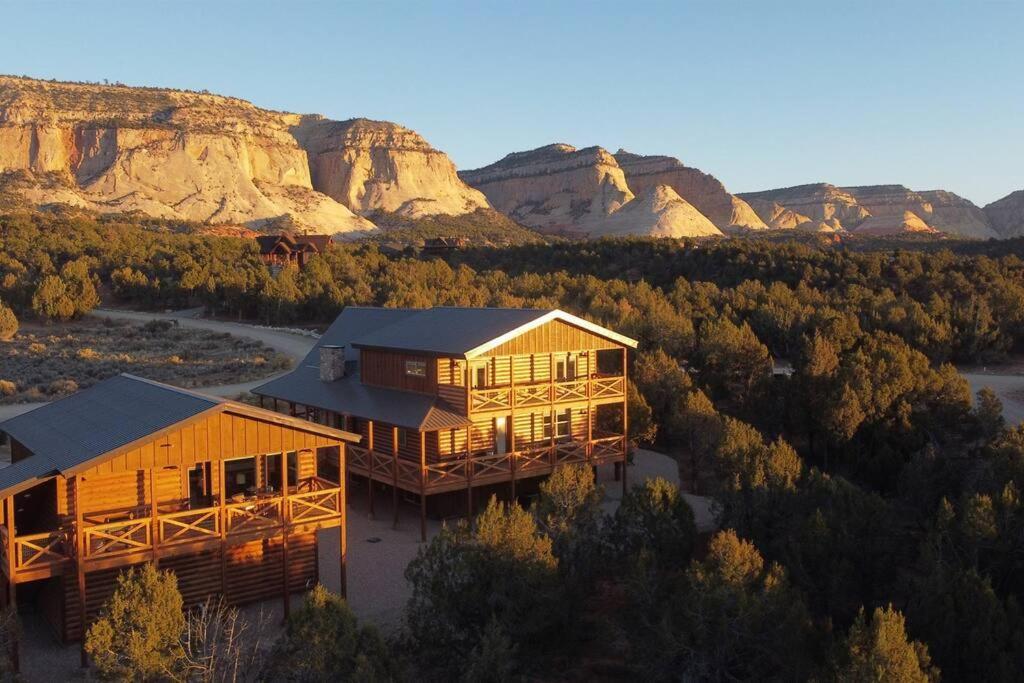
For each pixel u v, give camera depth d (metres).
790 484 25.22
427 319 34.34
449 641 18.39
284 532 20.61
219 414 19.30
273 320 83.69
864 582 22.23
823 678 15.64
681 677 17.77
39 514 20.83
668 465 37.75
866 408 36.34
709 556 19.23
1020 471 26.55
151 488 18.72
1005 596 21.92
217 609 19.80
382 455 29.31
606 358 43.25
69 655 18.48
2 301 79.12
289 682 15.84
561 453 31.47
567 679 18.80
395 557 25.58
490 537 19.05
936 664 17.73
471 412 28.50
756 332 63.88
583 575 21.41
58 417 22.41
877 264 90.06
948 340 61.81
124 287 96.31
